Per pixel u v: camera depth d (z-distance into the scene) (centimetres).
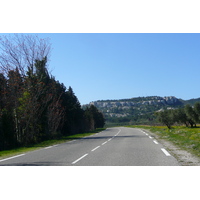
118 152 1289
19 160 1117
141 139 2178
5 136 2258
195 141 1603
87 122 7344
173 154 1126
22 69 2745
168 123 7362
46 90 2956
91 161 1012
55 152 1406
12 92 2484
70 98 5316
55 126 3591
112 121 18912
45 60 2934
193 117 6631
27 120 2636
